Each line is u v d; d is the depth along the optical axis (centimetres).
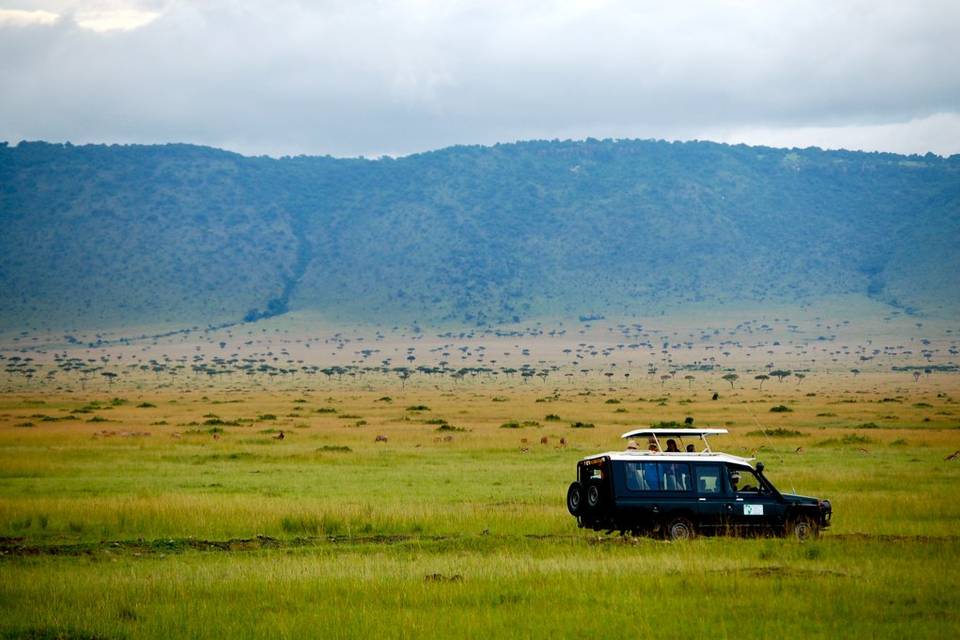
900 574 4141
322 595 3909
